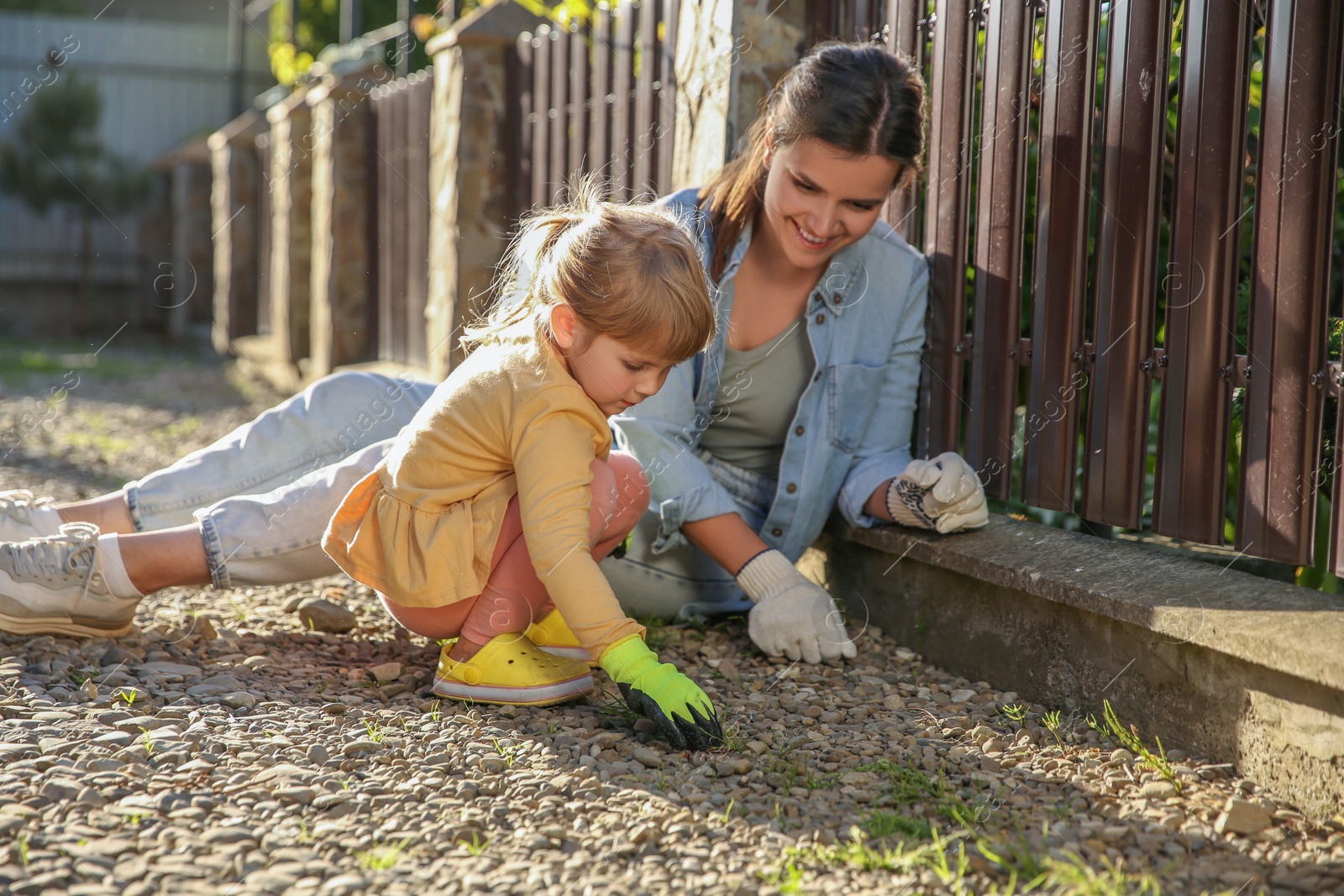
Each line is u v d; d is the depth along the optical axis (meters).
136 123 14.50
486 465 1.99
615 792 1.67
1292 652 1.64
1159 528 2.18
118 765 1.67
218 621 2.60
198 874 1.38
